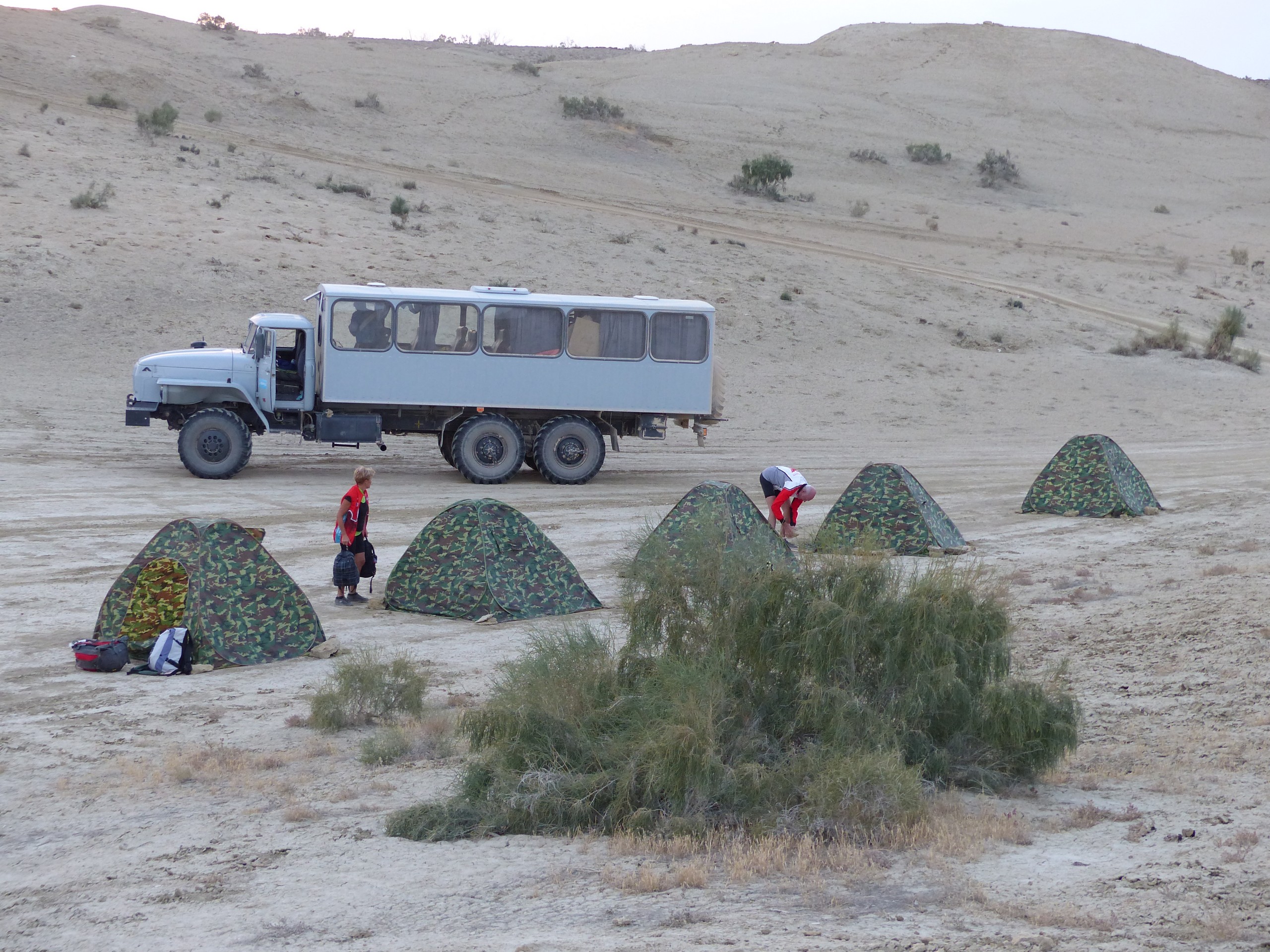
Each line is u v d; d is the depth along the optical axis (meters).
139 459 24.62
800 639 7.49
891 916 5.18
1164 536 18.20
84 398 30.28
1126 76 123.06
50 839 6.88
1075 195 88.44
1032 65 125.38
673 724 6.96
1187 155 103.69
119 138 56.91
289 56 93.50
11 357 32.97
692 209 68.38
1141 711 9.04
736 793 6.71
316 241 46.56
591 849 6.45
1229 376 45.44
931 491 23.77
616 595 14.03
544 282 47.22
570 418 23.56
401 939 5.17
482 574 12.82
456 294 22.91
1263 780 7.16
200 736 8.96
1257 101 122.75
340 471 24.69
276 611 11.41
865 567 7.70
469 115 83.75
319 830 6.90
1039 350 47.97
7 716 9.40
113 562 15.17
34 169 48.53
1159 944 4.69
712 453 29.91
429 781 7.86
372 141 73.38
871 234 68.75
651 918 5.27
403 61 98.44
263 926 5.41
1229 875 5.50
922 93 114.25
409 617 12.96
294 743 8.83
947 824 6.50
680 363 23.78
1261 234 80.75
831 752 7.05
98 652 10.73
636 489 23.19
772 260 56.09
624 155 80.81
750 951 4.74
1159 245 74.62
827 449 31.11
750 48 133.62
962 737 7.58
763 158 76.25
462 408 23.30
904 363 43.53
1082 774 7.66
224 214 47.59
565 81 104.38
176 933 5.38
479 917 5.41
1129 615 12.43
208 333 36.56
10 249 39.41
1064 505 20.66
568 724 7.36
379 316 22.59
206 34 96.81
